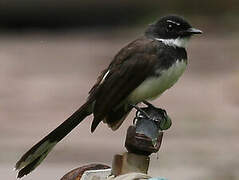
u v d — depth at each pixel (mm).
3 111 17125
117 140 14391
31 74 21391
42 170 12273
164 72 8141
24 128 15531
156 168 12406
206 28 26797
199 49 23766
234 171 12008
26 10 28078
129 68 8102
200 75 20516
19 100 18281
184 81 19844
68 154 13438
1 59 23625
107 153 13484
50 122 16203
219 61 22094
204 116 16062
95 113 7895
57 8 28016
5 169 12367
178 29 8383
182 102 17516
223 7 27953
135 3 27969
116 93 8023
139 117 6441
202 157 12977
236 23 27094
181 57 8281
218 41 25000
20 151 13656
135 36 26703
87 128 15367
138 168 6039
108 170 6172
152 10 28172
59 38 27312
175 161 12641
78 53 24359
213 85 19234
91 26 28266
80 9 28031
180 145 13742
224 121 15633
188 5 28172
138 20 28078
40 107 17562
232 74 20297
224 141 14023
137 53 8172
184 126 15211
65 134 7578
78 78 20703
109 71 8156
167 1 28188
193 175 11898
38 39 27203
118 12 28094
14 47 25719
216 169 12188
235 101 17328
